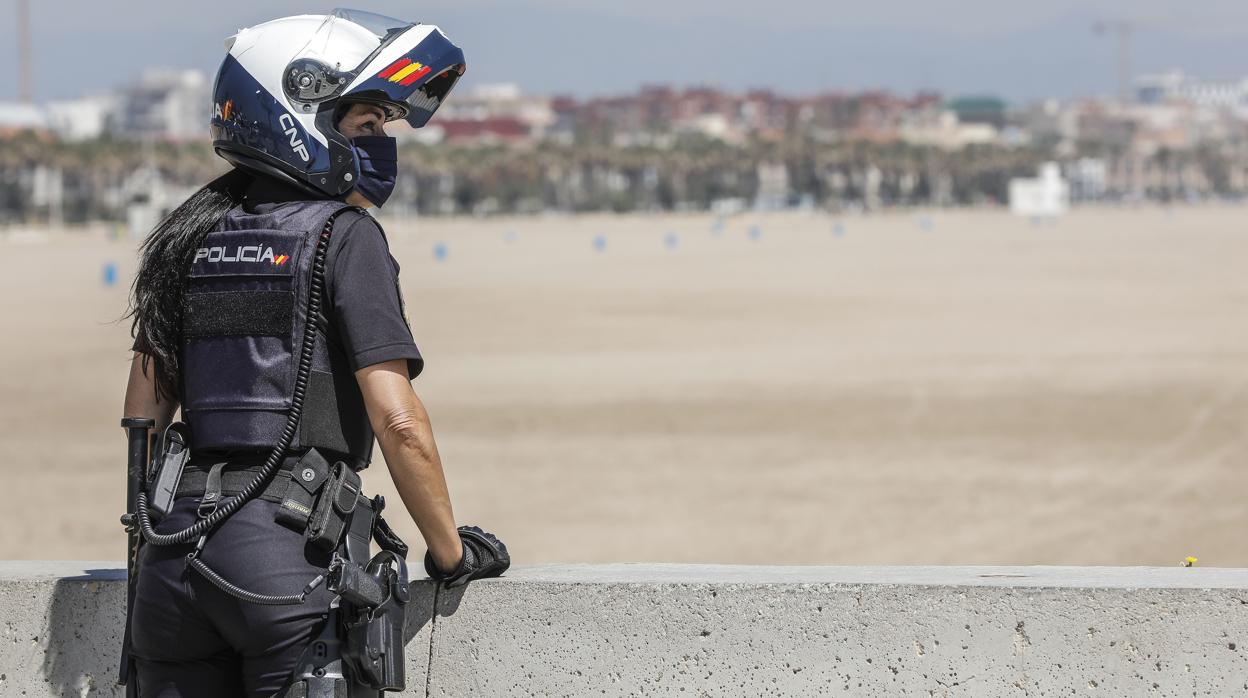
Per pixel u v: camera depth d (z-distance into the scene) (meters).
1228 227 188.88
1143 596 4.91
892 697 5.07
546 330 61.25
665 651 5.22
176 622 4.44
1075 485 27.41
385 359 4.40
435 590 5.37
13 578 5.64
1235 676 4.84
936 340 54.34
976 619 5.02
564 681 5.28
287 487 4.39
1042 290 78.00
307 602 4.34
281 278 4.42
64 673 5.58
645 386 43.22
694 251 134.88
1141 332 55.69
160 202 169.88
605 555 22.33
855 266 104.88
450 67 5.02
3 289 92.12
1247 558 21.31
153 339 4.57
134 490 4.63
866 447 32.19
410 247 154.38
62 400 42.53
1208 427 33.75
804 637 5.13
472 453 32.41
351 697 4.45
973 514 24.94
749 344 54.31
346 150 4.64
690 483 28.33
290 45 4.65
